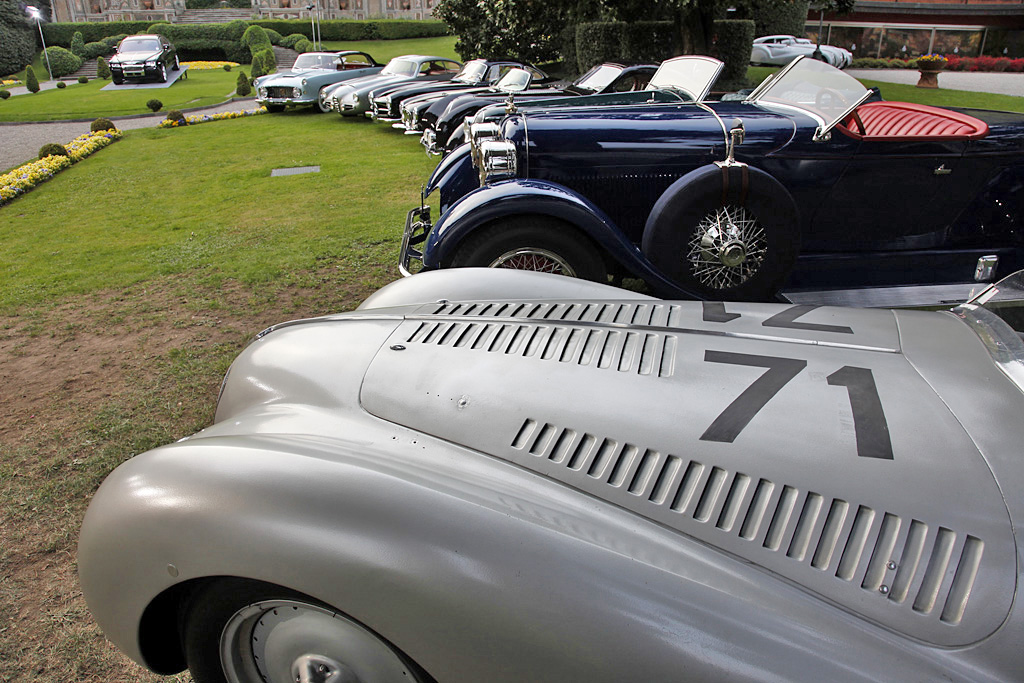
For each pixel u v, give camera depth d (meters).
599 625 1.10
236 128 15.64
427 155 11.05
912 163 3.96
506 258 3.58
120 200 8.93
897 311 1.87
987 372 1.48
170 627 1.53
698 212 3.53
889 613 1.12
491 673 1.14
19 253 6.61
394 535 1.21
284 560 1.24
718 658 1.06
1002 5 32.66
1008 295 1.70
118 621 1.45
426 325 2.04
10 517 2.63
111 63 29.08
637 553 1.20
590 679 1.09
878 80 24.00
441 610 1.16
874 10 33.06
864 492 1.26
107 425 3.31
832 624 1.10
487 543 1.19
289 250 6.20
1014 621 1.07
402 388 1.74
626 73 8.93
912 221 4.18
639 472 1.40
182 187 9.54
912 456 1.29
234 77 33.47
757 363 1.62
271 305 4.89
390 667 1.29
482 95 10.95
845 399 1.45
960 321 1.73
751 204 3.53
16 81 37.50
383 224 6.93
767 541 1.24
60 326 4.66
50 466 2.97
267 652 1.44
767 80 4.61
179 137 14.68
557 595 1.13
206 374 3.83
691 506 1.32
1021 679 1.03
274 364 1.99
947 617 1.10
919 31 33.59
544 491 1.39
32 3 48.00
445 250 3.49
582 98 6.71
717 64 5.16
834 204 4.08
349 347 1.96
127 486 1.42
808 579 1.18
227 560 1.28
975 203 4.15
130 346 4.28
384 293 2.47
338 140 13.13
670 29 15.95
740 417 1.45
